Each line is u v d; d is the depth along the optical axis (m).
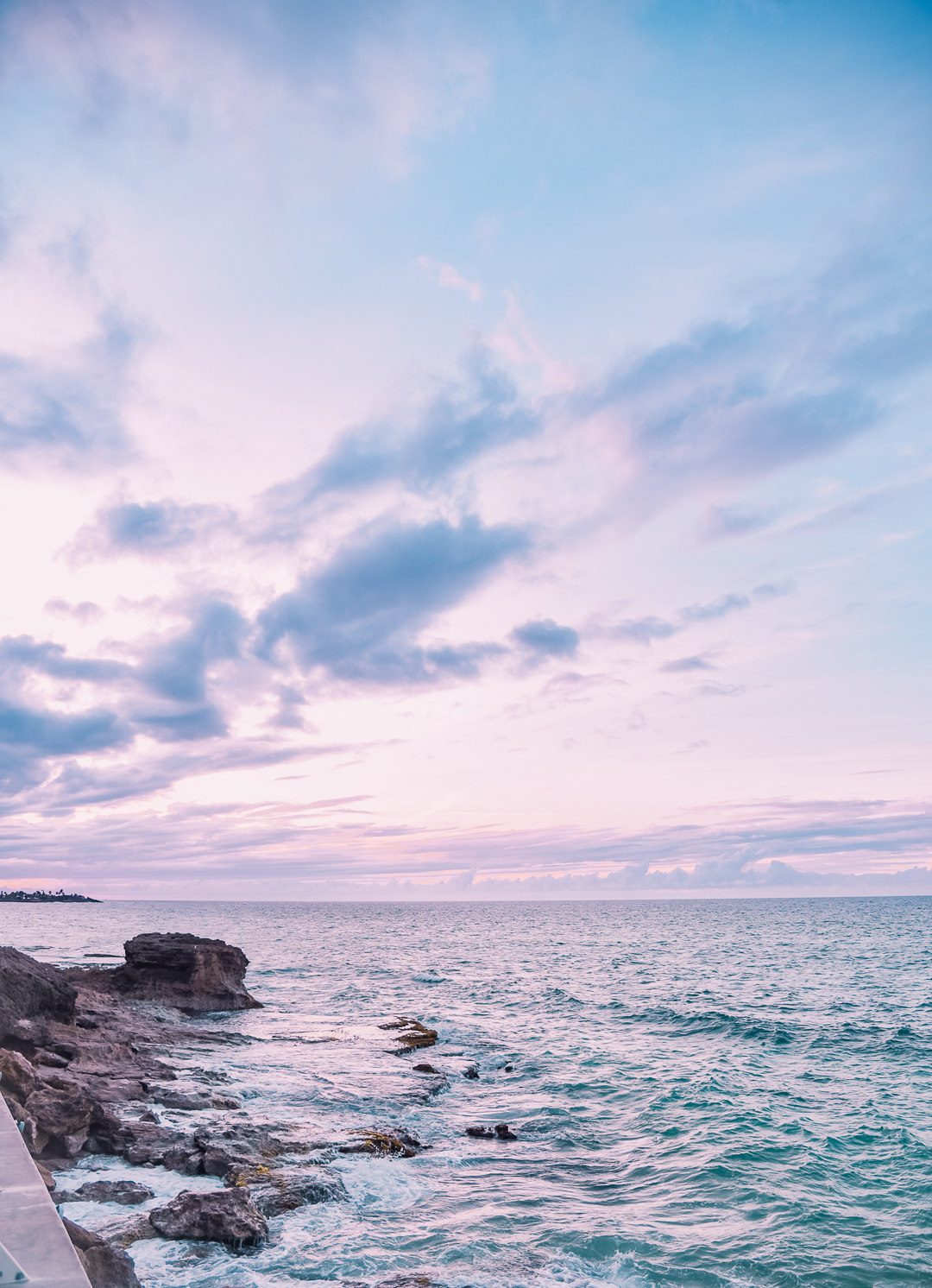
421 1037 33.91
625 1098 24.44
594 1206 15.86
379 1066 28.25
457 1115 22.69
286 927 150.50
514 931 139.88
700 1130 20.89
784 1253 13.62
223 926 150.00
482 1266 12.95
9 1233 5.22
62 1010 26.59
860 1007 43.91
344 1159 17.80
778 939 111.50
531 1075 27.83
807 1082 26.27
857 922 166.75
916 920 172.75
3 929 130.88
